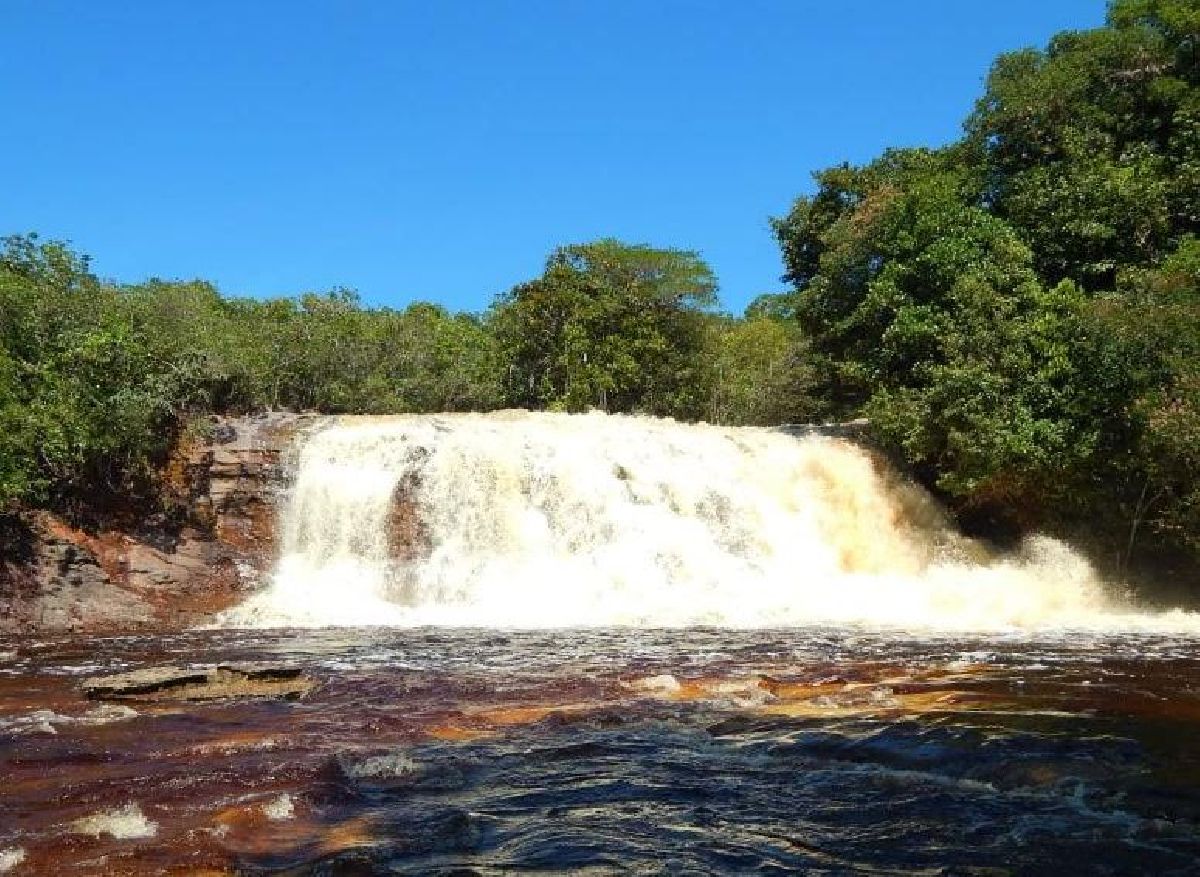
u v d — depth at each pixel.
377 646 15.52
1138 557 22.55
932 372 24.44
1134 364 20.97
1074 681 11.27
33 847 6.06
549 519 22.77
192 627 19.38
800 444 27.53
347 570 22.33
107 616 19.92
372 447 23.94
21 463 20.70
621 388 47.41
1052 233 26.64
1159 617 19.30
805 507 24.91
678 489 23.94
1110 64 28.61
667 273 51.06
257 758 8.21
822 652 14.21
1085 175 26.59
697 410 52.09
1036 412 22.73
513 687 11.54
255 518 22.94
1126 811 6.46
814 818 6.50
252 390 29.00
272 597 21.27
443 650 14.91
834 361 31.48
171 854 5.93
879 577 22.69
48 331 23.23
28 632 18.89
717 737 8.85
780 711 9.83
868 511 25.28
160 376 23.95
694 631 17.20
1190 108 26.59
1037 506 23.77
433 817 6.60
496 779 7.55
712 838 6.14
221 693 11.18
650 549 22.38
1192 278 21.89
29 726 9.54
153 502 22.58
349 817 6.65
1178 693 10.41
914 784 7.19
